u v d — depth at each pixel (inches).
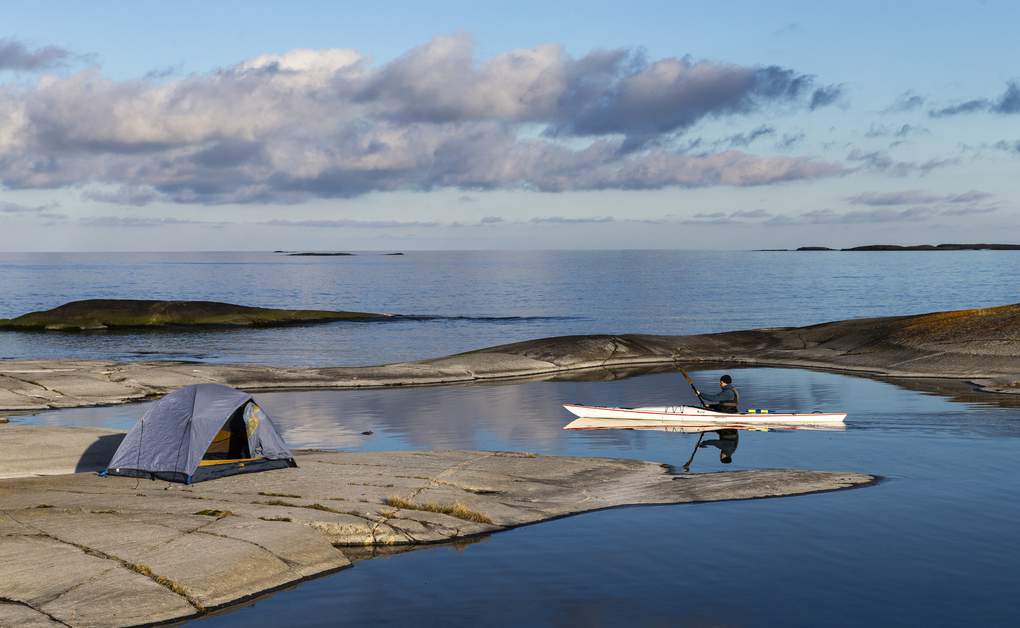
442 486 683.4
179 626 434.3
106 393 1261.1
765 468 792.9
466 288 5565.9
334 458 782.5
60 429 881.5
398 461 770.8
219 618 446.0
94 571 470.6
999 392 1311.5
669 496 678.5
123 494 637.3
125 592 450.9
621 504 658.2
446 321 2962.6
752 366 1759.4
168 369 1430.9
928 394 1306.6
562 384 1476.4
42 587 449.7
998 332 1609.3
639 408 1095.0
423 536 572.7
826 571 508.7
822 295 4475.9
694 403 1235.2
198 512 586.2
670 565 521.7
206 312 2763.3
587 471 759.1
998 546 551.8
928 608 452.1
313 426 1042.7
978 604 456.8
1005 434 959.0
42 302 4153.5
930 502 660.7
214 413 709.9
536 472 746.2
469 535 582.2
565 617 444.5
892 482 725.9
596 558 535.8
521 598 471.2
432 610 455.8
